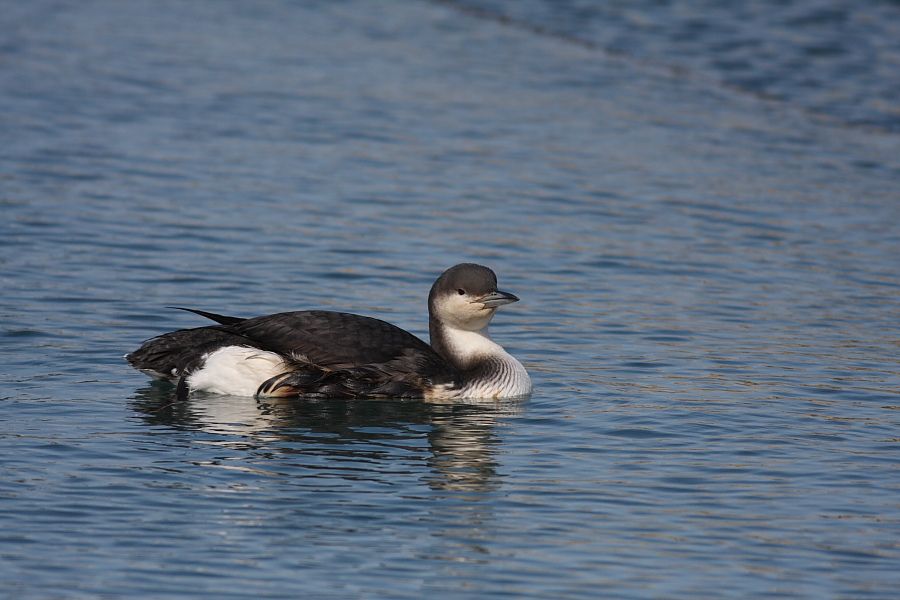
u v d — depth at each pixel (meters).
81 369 13.19
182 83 26.31
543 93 27.17
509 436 11.80
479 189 21.00
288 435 11.65
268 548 9.40
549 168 22.31
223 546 9.41
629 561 9.32
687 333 15.10
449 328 13.27
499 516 10.02
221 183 20.55
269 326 12.77
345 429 11.87
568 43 31.45
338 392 12.65
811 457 11.32
